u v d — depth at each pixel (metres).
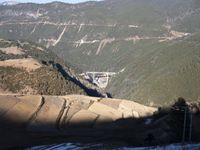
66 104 95.88
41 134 78.75
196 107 75.19
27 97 95.44
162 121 74.19
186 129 69.06
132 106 99.62
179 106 75.50
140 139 71.88
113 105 98.75
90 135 78.88
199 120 71.12
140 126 83.00
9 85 135.88
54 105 93.44
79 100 99.31
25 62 157.88
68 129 83.12
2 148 69.62
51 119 86.88
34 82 141.88
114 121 89.06
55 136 77.81
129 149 60.50
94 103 98.56
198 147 57.31
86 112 92.94
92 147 65.94
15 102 90.94
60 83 150.00
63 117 88.62
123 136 76.44
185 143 61.41
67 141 74.00
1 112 85.38
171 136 69.00
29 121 83.94
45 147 68.94
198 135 68.62
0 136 75.75
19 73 145.00
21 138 75.25
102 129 83.31
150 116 90.81
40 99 95.19
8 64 152.88
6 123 81.81
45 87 143.00
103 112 94.06
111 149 62.12
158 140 69.19
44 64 173.38
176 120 71.44
